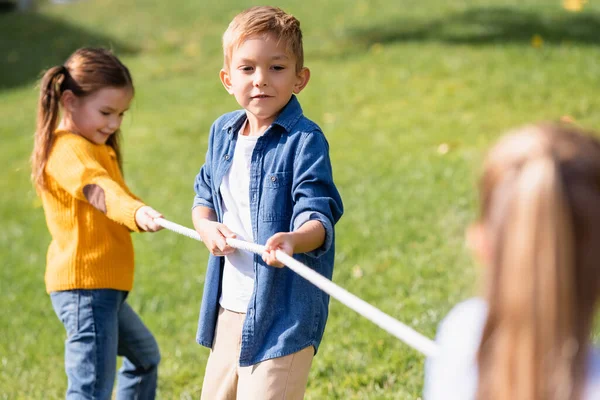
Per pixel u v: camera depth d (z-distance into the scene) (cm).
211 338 363
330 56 1502
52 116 407
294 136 340
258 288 337
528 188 168
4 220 970
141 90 1494
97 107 409
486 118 1055
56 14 2155
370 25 1677
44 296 710
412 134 1034
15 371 552
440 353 203
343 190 863
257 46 339
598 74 1161
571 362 167
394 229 741
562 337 164
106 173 394
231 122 363
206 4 2053
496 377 172
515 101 1105
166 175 1036
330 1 1917
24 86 1675
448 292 602
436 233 724
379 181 875
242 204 351
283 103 347
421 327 542
